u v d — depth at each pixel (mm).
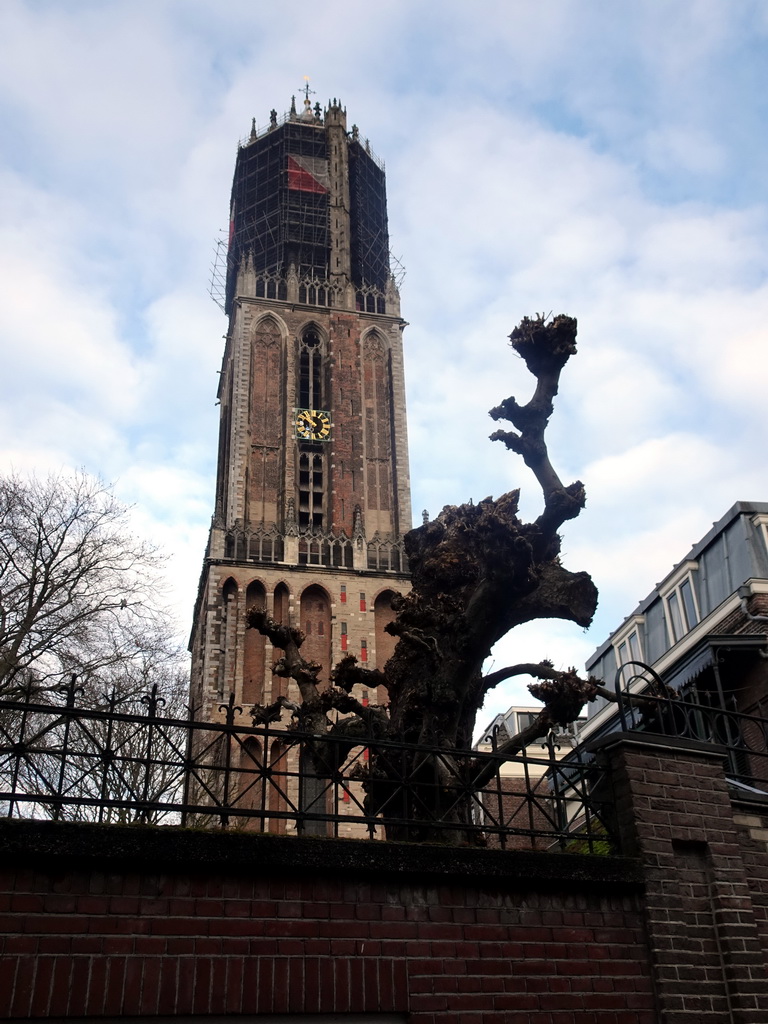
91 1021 6754
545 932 8523
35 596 32688
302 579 70000
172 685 37312
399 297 87875
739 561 29375
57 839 7078
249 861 7566
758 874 10016
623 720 10047
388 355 84750
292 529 71875
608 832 9484
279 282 86500
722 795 9852
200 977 7129
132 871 7305
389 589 70812
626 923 8922
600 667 38656
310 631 68875
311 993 7430
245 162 95375
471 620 13062
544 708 11320
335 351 82812
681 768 9789
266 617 14258
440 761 11484
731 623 26094
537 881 8617
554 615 14352
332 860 7855
